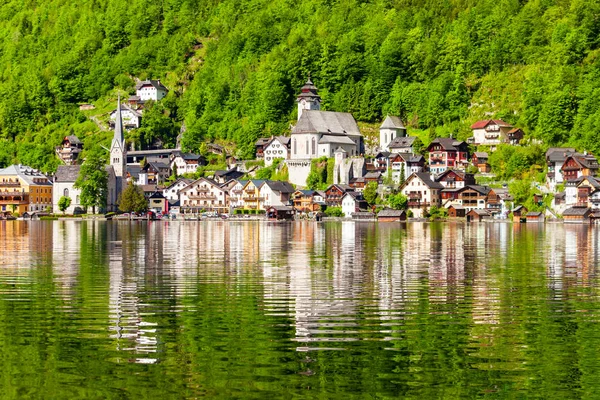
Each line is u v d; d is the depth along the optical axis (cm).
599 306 8975
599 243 19225
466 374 6312
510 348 7031
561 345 7131
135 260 14038
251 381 6122
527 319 8206
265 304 9006
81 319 8094
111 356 6706
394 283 10831
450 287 10438
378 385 6059
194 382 6088
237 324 7894
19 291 9912
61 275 11600
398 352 6888
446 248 17300
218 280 11062
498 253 15925
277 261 13938
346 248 17225
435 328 7756
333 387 6006
